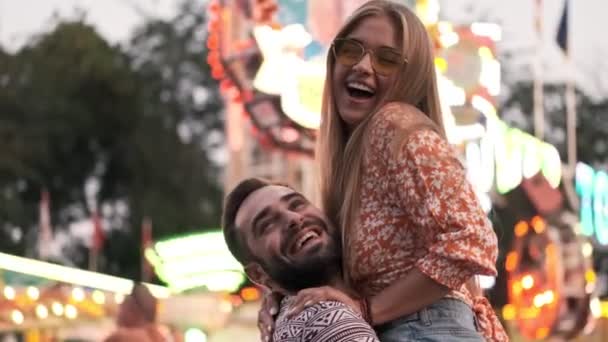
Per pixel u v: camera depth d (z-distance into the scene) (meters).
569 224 17.91
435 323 3.79
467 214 3.68
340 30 4.12
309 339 3.73
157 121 46.41
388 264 3.84
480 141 18.61
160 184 45.22
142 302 9.52
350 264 3.92
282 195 4.04
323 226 4.00
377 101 4.04
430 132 3.80
